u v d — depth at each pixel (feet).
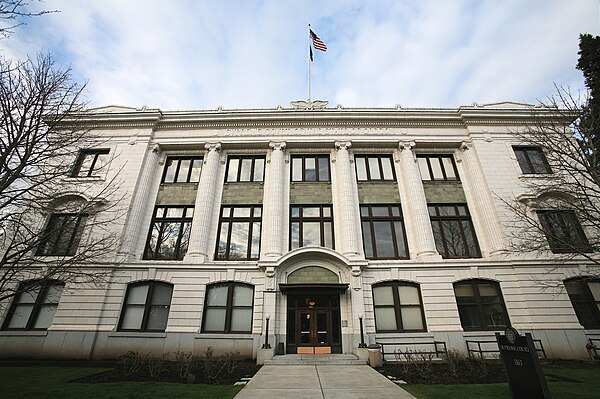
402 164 72.79
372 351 47.83
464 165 73.05
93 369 44.88
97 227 62.75
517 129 72.74
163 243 66.18
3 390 32.45
